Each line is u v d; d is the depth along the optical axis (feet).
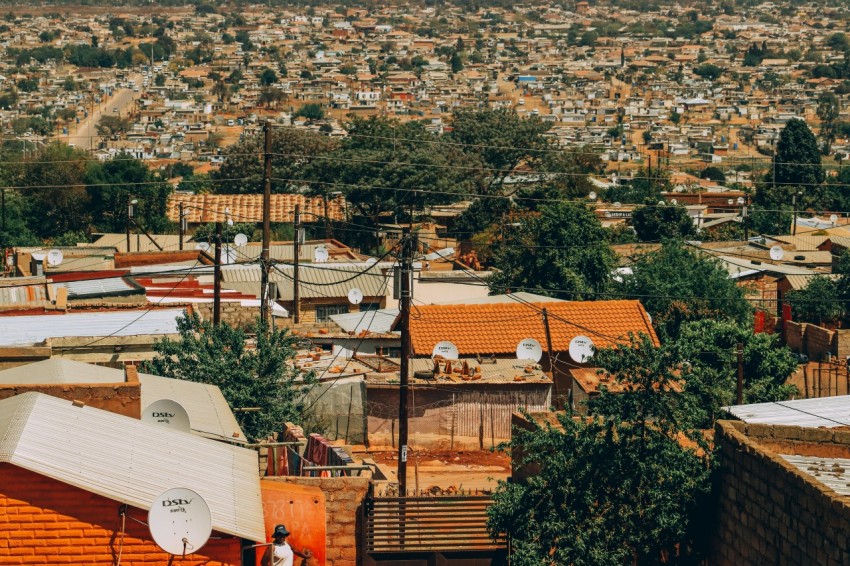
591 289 191.83
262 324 113.29
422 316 144.66
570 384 142.82
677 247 185.26
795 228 294.05
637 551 77.71
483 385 129.18
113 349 115.85
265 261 136.26
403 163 323.57
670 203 281.13
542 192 321.32
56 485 59.82
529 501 79.20
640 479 78.74
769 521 68.54
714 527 76.43
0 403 68.28
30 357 103.71
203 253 203.72
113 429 67.00
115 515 60.29
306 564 70.79
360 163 321.93
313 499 71.72
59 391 71.10
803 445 75.51
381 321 176.96
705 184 458.50
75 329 119.75
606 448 79.46
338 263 213.46
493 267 224.33
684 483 77.15
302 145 390.42
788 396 141.79
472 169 377.91
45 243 276.82
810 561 63.41
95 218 315.17
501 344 142.10
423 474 118.62
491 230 263.90
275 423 104.47
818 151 442.09
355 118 399.03
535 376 132.46
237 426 84.79
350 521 78.69
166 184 320.09
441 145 387.34
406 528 79.82
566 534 78.07
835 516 60.75
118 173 317.22
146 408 74.38
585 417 86.22
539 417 92.12
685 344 84.84
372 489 80.02
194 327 114.62
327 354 142.92
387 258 233.55
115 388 71.77
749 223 308.40
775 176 429.38
